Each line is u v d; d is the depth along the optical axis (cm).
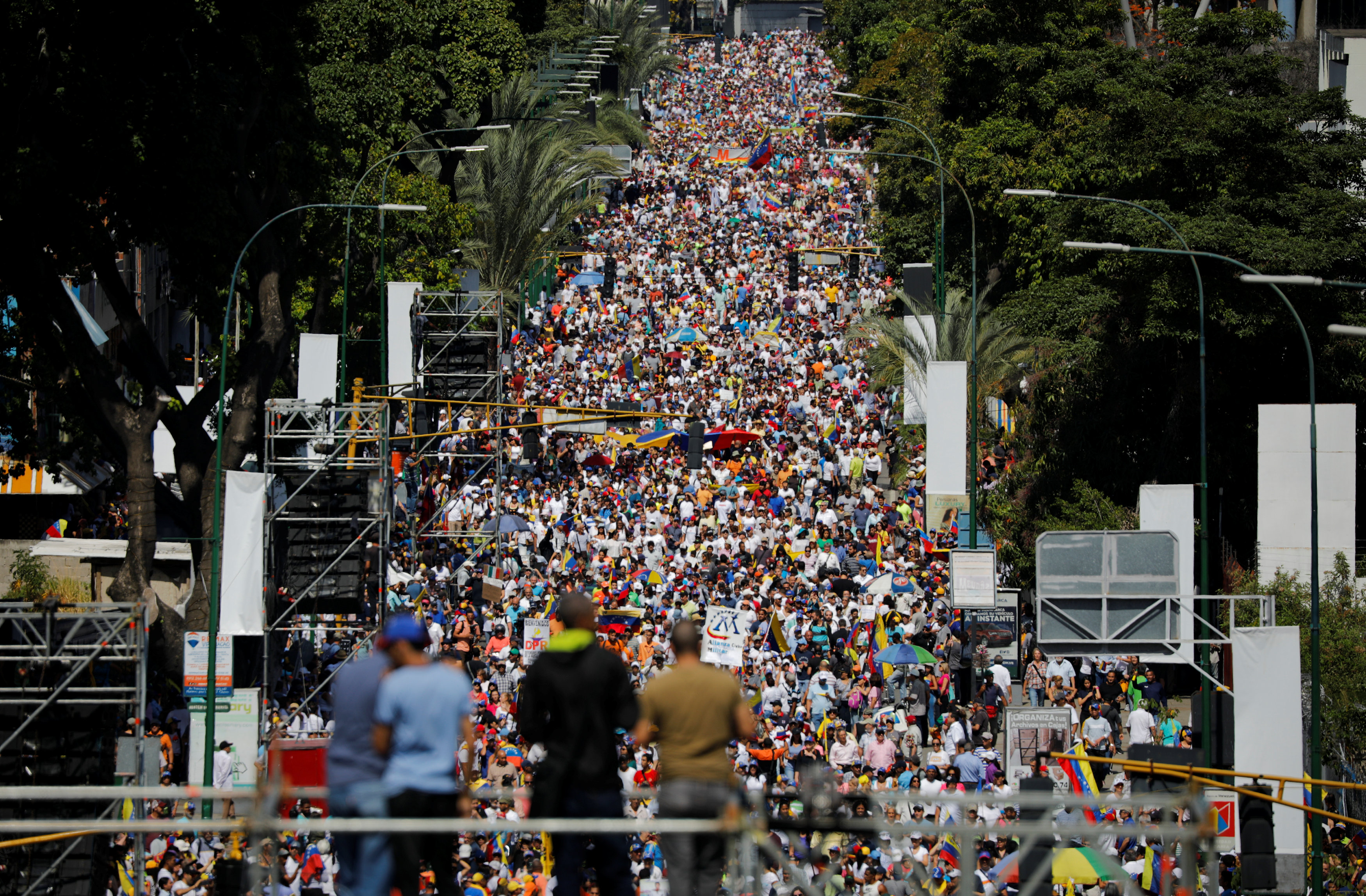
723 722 3875
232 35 13638
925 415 19700
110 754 8762
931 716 12212
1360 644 11825
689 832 3788
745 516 17025
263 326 13950
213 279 14262
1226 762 9869
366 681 3941
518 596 14038
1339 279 15138
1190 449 16238
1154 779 8375
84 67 12444
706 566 15100
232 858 6850
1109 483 16350
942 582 14688
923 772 9931
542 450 19450
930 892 7331
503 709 11338
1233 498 16012
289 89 14525
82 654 8706
